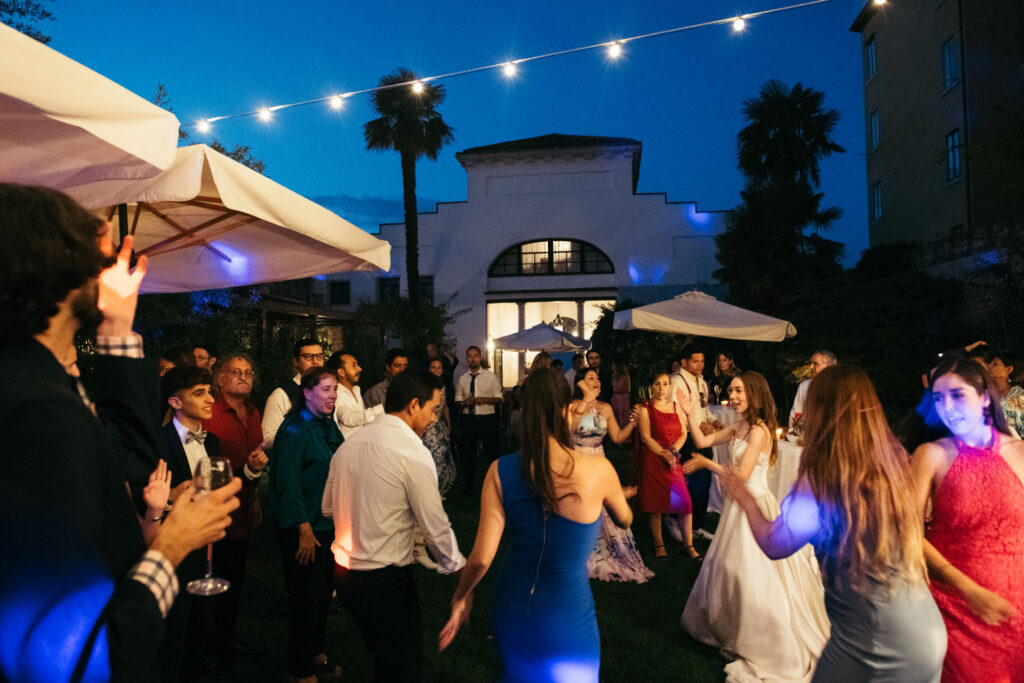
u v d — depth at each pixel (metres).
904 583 2.08
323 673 3.64
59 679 0.90
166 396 3.09
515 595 2.41
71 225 1.06
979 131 18.02
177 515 1.12
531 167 26.72
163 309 10.59
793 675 3.61
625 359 18.09
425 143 24.28
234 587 3.76
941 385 2.55
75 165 2.22
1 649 0.89
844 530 2.13
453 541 2.84
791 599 3.89
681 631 4.37
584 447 5.43
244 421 4.10
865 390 2.21
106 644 0.93
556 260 26.62
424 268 27.03
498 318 26.94
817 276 18.95
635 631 4.32
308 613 3.38
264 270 4.79
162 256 4.64
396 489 2.78
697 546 6.37
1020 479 2.50
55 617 0.89
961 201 18.34
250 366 4.09
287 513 3.33
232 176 2.97
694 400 6.62
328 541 3.45
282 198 3.29
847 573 2.13
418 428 3.01
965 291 15.19
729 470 2.49
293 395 4.69
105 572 0.96
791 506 2.30
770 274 18.89
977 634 2.34
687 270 25.72
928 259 17.84
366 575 2.76
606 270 26.30
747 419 4.22
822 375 2.29
